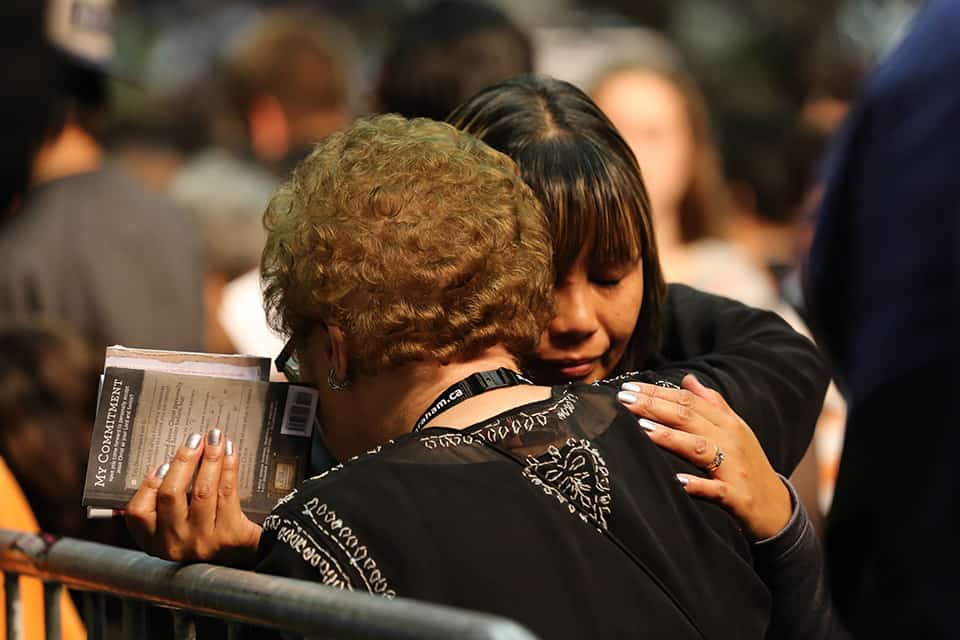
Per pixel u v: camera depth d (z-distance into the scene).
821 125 16.58
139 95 15.83
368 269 5.11
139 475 5.23
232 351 11.80
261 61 13.60
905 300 6.41
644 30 34.59
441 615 4.17
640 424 5.35
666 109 13.44
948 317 6.29
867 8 28.50
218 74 17.98
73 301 9.96
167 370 5.32
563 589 4.87
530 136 5.90
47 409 7.82
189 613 5.30
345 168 5.29
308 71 13.56
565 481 5.05
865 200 6.62
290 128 13.58
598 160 5.84
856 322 6.61
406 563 4.79
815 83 17.48
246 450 5.29
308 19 14.10
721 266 13.04
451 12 9.71
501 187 5.32
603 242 5.82
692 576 5.11
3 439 7.76
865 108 6.70
